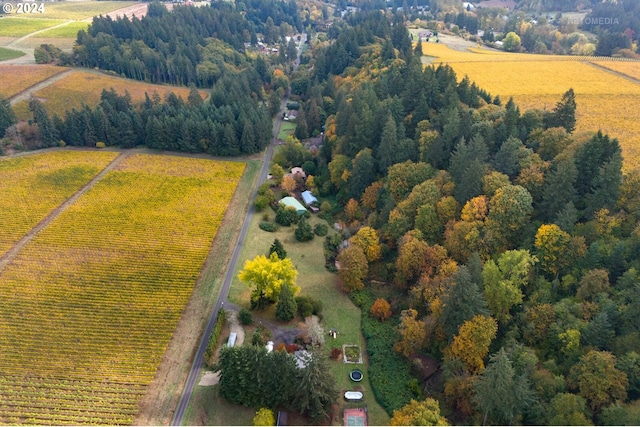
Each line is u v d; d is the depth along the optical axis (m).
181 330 81.06
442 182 97.25
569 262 73.56
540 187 86.81
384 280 95.19
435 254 84.19
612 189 77.00
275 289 82.56
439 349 75.25
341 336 82.31
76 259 98.25
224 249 105.31
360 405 68.94
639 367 56.16
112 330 79.88
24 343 76.19
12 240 104.00
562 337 63.53
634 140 106.25
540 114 108.81
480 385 57.75
